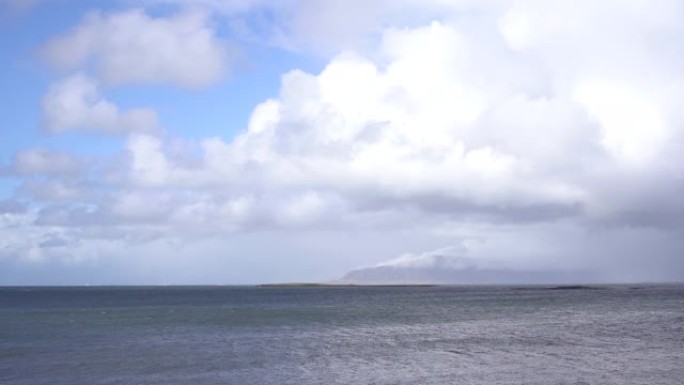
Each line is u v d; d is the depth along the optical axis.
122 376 35.91
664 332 60.16
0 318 84.38
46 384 33.66
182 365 39.62
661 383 32.69
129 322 75.50
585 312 94.06
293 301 153.62
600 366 38.28
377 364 39.78
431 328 66.12
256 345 50.22
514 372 36.31
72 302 151.50
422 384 32.81
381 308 111.19
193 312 98.25
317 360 41.62
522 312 95.50
